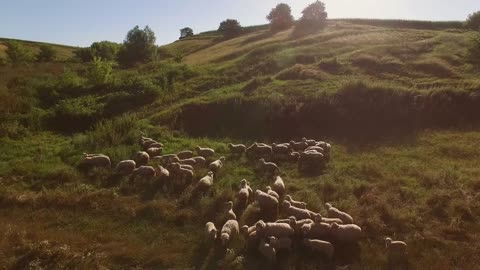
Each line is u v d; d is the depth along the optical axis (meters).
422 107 20.53
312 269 9.40
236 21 65.75
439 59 28.72
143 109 24.41
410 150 17.25
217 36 70.75
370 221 11.34
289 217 11.26
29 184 14.62
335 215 11.58
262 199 12.15
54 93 26.41
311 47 34.31
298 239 10.54
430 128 19.58
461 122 19.84
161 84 28.27
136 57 46.28
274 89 24.11
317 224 10.64
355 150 17.58
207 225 11.19
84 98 25.67
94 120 23.05
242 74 29.94
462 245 10.34
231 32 64.38
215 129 21.19
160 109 24.06
